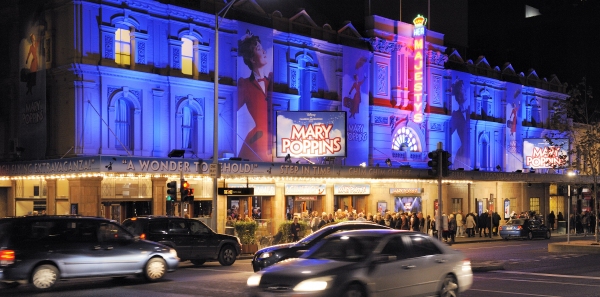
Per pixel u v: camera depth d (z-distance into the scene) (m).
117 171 28.47
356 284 11.91
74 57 30.84
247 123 37.22
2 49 36.44
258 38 37.97
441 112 49.62
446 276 13.85
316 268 11.87
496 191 54.06
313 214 36.00
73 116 30.88
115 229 18.20
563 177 54.31
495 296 16.05
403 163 46.44
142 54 33.31
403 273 12.78
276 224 32.84
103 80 31.50
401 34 47.03
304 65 41.06
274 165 34.84
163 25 34.28
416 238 13.58
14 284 17.31
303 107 40.88
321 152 37.81
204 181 34.75
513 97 56.69
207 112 36.00
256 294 11.96
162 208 32.81
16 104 35.38
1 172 33.34
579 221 52.09
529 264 24.70
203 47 35.88
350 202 42.56
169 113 34.28
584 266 23.95
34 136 32.47
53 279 16.83
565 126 38.22
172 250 19.25
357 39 44.31
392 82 46.56
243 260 27.75
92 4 31.25
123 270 17.97
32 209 33.59
